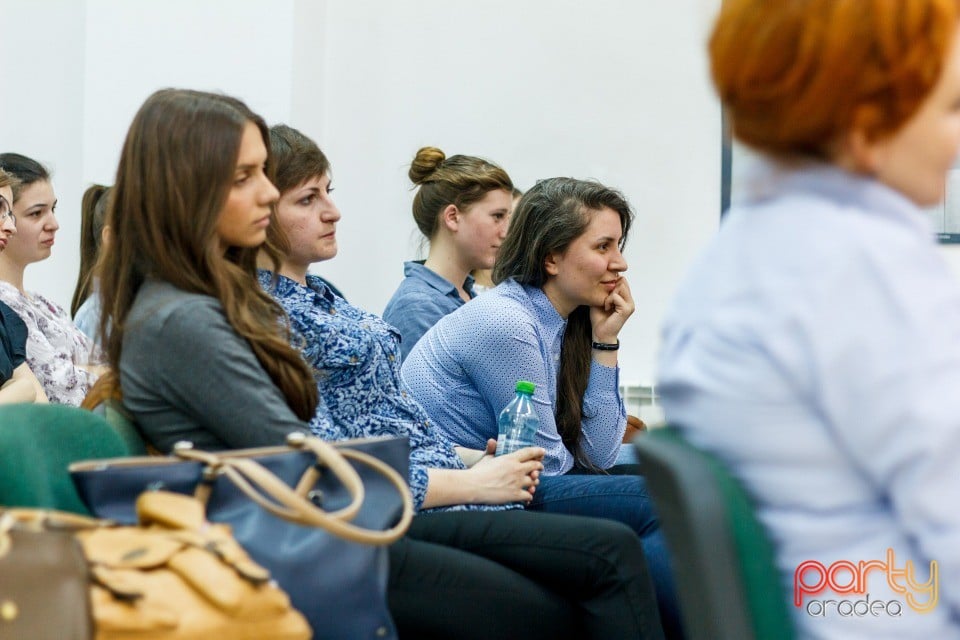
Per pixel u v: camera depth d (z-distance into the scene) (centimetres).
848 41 123
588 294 357
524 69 654
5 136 612
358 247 658
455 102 656
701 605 130
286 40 609
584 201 355
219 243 251
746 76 130
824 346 122
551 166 654
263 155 252
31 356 417
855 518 127
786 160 134
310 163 317
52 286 609
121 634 151
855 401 121
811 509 128
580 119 652
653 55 650
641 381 644
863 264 123
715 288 135
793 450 127
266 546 193
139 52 603
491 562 265
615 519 325
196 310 233
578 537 268
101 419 221
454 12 656
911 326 120
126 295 245
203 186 240
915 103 125
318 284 323
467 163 432
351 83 656
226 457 195
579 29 652
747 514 129
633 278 650
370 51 656
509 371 343
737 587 128
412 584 254
